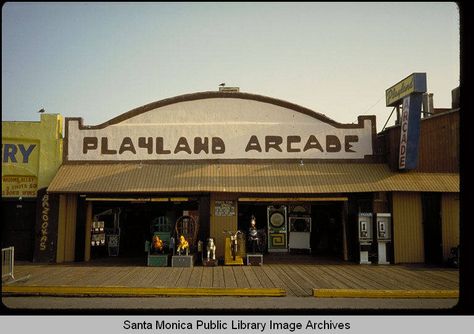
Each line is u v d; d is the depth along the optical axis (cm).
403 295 1033
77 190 1566
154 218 1906
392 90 1736
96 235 1753
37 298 1021
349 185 1584
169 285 1141
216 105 1730
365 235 1577
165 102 1722
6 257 1244
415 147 1556
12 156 1680
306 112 1727
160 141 1711
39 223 1619
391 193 1603
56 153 1688
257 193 1638
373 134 1719
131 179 1617
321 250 1912
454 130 1641
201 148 1706
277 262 1592
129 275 1295
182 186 1570
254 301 994
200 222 1630
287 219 1895
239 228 1884
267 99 1725
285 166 1683
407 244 1578
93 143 1708
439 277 1273
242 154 1703
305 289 1112
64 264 1537
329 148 1711
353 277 1275
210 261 1492
